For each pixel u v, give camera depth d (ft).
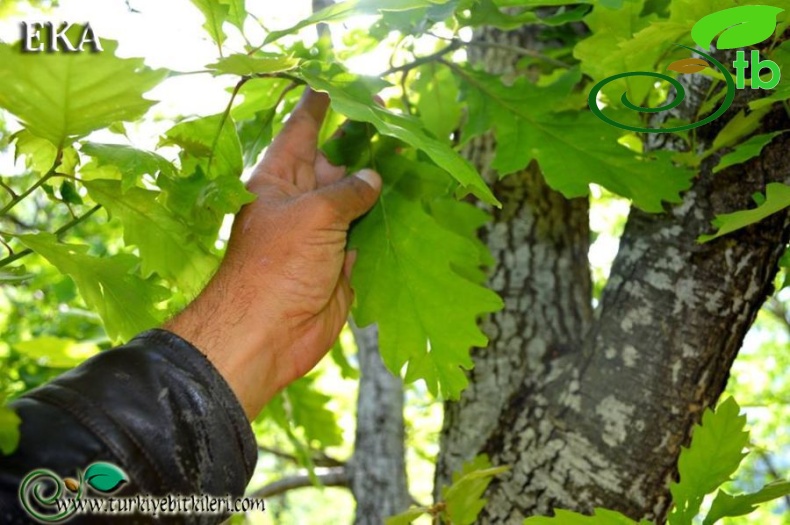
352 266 1.87
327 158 1.91
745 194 1.87
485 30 2.74
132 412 1.32
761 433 7.92
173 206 1.62
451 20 1.92
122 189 1.45
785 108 1.76
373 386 4.01
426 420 6.75
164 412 1.34
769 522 6.63
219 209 1.54
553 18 1.89
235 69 1.44
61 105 1.28
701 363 1.91
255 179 1.78
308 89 1.87
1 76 1.23
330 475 4.13
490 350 2.34
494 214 2.53
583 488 1.98
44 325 5.12
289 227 1.65
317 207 1.66
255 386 1.58
